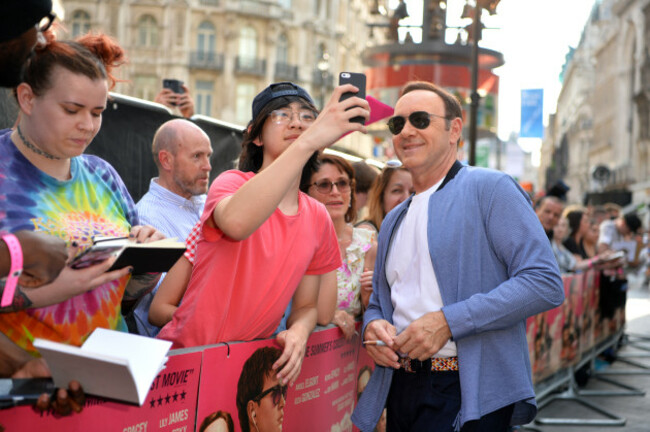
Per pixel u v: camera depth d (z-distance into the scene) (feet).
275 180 6.37
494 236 8.14
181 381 6.52
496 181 8.27
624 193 107.86
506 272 8.28
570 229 27.94
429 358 8.25
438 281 8.18
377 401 8.73
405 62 36.19
